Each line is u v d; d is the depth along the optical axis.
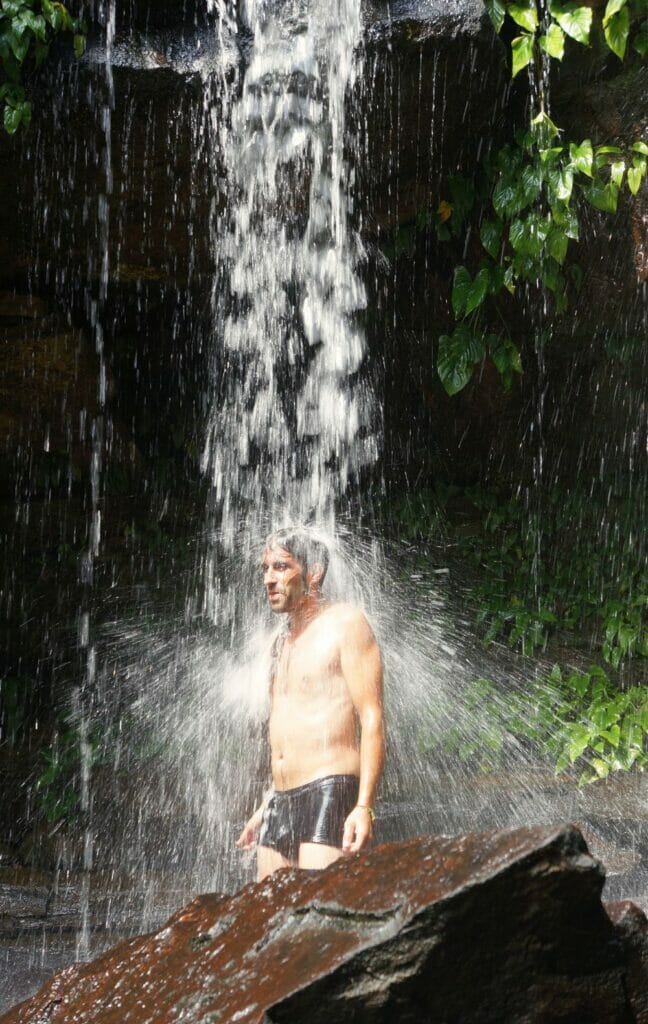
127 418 8.62
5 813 7.15
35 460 8.08
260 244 6.70
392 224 6.70
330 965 1.86
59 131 5.82
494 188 6.33
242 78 5.70
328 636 3.90
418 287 7.55
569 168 6.05
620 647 7.92
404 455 8.88
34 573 8.25
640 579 8.35
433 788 7.10
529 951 1.88
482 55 5.72
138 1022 2.09
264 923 2.15
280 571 3.99
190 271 6.97
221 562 8.60
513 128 6.29
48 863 6.53
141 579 8.44
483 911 1.85
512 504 8.87
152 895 5.92
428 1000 1.87
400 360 8.18
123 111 5.73
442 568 8.65
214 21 5.73
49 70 5.60
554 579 8.54
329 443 8.66
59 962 4.98
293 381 8.35
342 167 6.11
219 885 6.14
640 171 6.05
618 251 6.70
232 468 8.73
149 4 5.66
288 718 3.90
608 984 1.93
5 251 6.59
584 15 5.70
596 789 6.89
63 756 7.51
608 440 8.47
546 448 8.64
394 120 5.94
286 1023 1.84
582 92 6.17
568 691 7.73
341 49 5.63
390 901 1.94
